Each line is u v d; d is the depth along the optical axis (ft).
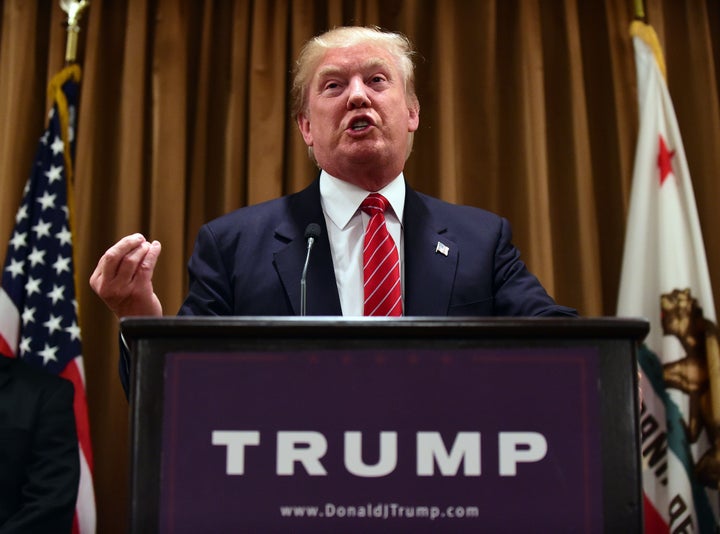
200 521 3.86
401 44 9.43
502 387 3.95
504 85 17.28
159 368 3.97
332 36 9.06
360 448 3.91
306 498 3.88
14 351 14.37
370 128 8.28
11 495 12.67
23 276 14.75
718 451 14.06
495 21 17.26
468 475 3.90
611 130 17.19
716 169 16.51
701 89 17.02
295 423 3.93
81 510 13.52
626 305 14.97
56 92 15.74
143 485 3.88
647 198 15.43
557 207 16.84
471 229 8.24
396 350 3.98
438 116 16.63
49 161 15.37
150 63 17.03
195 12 17.42
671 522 13.82
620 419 3.92
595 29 17.61
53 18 16.87
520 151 16.75
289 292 7.54
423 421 3.93
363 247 8.09
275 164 16.28
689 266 15.10
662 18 17.34
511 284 7.82
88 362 15.70
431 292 7.61
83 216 16.06
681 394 14.34
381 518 3.86
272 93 16.62
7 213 15.75
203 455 3.91
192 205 16.38
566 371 3.96
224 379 3.97
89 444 14.01
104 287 6.09
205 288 7.68
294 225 8.09
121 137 16.46
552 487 3.88
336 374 3.97
